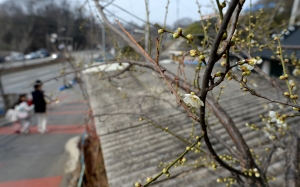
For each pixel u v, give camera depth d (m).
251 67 0.78
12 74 19.16
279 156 2.17
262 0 7.68
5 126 7.48
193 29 3.97
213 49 0.63
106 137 3.00
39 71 21.06
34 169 4.77
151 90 3.96
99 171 3.75
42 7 30.08
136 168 2.28
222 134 2.72
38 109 6.70
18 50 22.81
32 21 25.55
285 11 8.23
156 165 2.28
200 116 0.85
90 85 5.48
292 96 0.91
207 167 2.14
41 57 30.25
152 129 3.07
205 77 0.71
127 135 2.97
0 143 6.14
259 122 2.98
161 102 3.83
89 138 4.97
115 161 2.44
